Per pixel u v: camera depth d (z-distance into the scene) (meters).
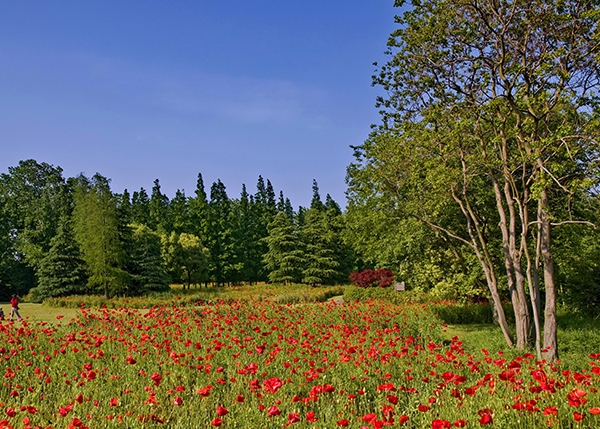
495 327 16.31
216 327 12.23
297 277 56.00
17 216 52.06
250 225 66.81
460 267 18.02
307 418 4.57
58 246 38.69
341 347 9.04
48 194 54.25
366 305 18.95
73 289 38.16
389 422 4.39
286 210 84.31
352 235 22.45
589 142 9.55
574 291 17.19
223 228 60.28
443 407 5.36
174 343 10.07
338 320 15.00
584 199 12.07
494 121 12.24
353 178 17.03
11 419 4.93
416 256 19.67
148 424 4.95
